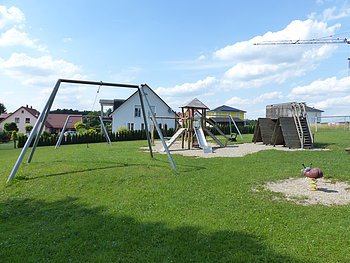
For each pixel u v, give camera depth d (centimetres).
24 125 5709
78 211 557
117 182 755
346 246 378
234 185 708
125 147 1861
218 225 454
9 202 636
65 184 747
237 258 353
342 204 565
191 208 540
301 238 404
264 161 1099
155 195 635
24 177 812
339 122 3903
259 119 1959
